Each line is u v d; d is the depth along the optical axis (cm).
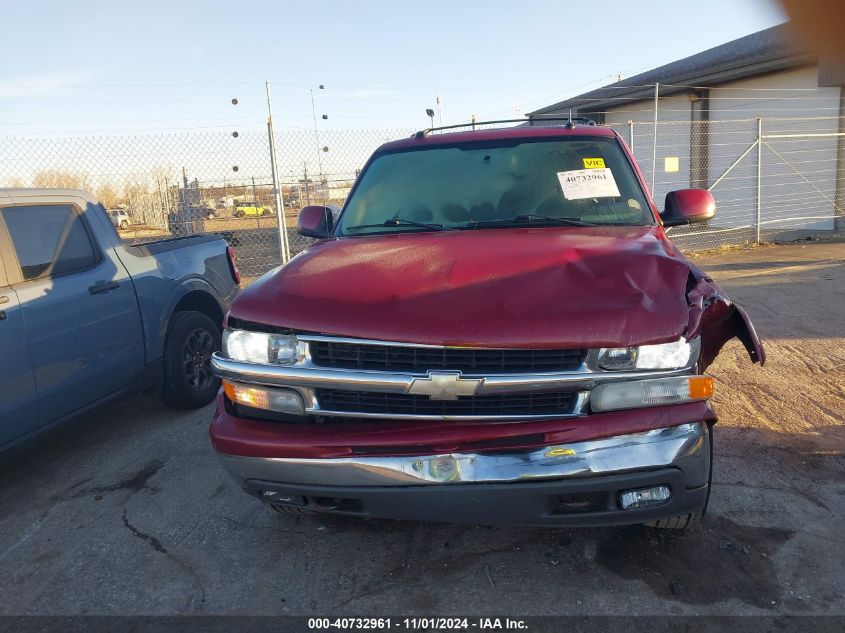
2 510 380
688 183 1842
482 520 255
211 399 538
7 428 368
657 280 270
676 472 247
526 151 406
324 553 316
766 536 308
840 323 663
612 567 291
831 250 1157
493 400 254
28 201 408
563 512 253
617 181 382
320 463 259
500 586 283
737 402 475
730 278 948
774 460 382
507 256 294
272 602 282
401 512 259
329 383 261
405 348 254
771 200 1591
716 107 1728
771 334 641
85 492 396
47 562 322
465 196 384
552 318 248
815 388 495
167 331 495
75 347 409
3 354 363
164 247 512
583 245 305
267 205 1945
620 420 247
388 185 408
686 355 249
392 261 302
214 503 372
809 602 263
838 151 1434
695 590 273
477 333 246
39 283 394
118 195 1324
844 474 363
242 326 282
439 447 252
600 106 2159
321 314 267
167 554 323
